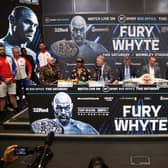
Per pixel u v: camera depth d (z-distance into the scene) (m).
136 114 5.16
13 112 7.38
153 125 5.18
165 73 8.41
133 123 5.18
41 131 5.28
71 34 8.69
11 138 5.32
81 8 8.75
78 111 5.19
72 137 5.20
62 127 5.25
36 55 8.44
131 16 8.60
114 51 8.71
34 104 5.21
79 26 8.66
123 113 5.16
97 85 5.11
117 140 5.17
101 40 8.70
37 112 5.23
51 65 6.77
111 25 8.64
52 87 5.14
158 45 8.69
